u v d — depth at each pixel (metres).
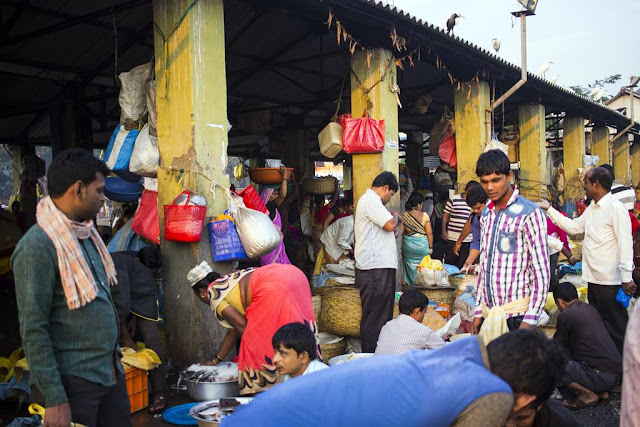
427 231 7.38
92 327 2.46
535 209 3.67
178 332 4.96
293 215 8.85
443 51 7.77
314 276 6.82
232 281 4.03
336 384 1.68
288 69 9.77
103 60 7.92
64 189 2.38
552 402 2.49
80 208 2.42
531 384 1.74
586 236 5.26
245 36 7.98
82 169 2.38
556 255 6.71
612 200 5.05
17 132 12.21
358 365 1.74
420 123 15.23
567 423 2.41
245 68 9.05
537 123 11.33
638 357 1.74
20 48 7.19
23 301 2.28
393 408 1.60
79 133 8.55
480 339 1.81
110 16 6.66
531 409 1.88
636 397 1.74
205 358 4.86
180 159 4.90
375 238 5.38
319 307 6.03
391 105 7.11
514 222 3.71
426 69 10.19
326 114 13.24
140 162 5.07
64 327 2.42
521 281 3.72
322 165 28.36
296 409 1.67
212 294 4.03
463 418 1.55
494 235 3.81
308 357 3.19
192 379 4.26
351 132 6.71
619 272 5.08
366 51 6.95
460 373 1.62
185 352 4.92
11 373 4.31
